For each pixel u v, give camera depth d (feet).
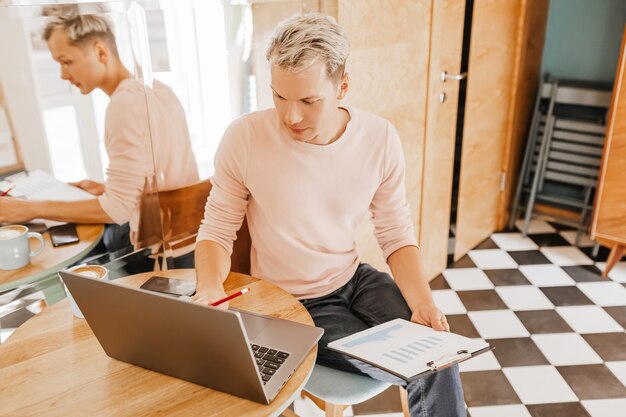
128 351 3.88
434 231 9.81
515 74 10.78
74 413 3.54
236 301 4.82
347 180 5.24
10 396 3.69
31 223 5.08
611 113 9.36
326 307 5.36
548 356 7.97
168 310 3.38
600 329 8.55
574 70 11.54
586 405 7.04
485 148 10.60
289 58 4.26
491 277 10.11
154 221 5.95
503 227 12.07
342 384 4.79
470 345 4.25
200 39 5.78
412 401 4.66
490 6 9.39
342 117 5.30
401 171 5.52
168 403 3.60
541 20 11.09
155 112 5.63
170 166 5.91
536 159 12.00
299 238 5.32
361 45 7.20
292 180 5.15
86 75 5.01
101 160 5.35
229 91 6.21
